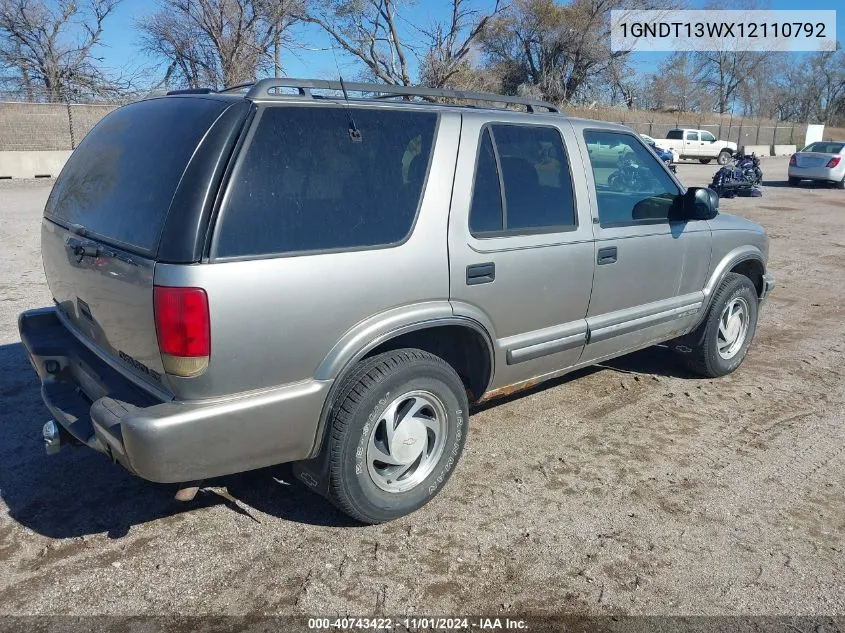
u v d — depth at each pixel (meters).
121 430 2.74
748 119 60.03
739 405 5.01
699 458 4.20
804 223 14.57
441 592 2.98
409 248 3.28
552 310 4.02
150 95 4.09
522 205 3.81
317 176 3.04
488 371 3.81
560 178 4.05
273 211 2.89
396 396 3.28
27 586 2.95
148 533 3.33
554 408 4.87
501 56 38.09
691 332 5.29
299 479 3.48
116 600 2.88
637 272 4.50
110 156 3.43
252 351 2.84
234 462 2.93
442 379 3.45
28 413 4.51
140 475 2.78
